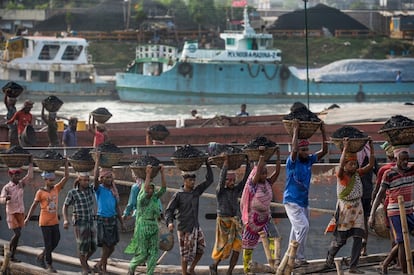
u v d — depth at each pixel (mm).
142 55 119438
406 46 165125
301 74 121938
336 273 23953
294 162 23516
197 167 23656
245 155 23688
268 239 23969
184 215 23656
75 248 31047
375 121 41375
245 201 23547
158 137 34812
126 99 116625
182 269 23859
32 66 116688
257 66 116938
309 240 30828
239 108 112938
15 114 36594
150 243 23953
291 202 23594
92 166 25000
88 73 119438
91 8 168750
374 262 25000
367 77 122812
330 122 41781
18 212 26484
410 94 124000
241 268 24766
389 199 23109
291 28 166000
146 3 169250
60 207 31234
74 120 37000
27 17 167750
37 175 31047
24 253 28250
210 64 115938
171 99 116062
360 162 26031
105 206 24891
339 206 23656
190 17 168500
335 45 162500
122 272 25469
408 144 22844
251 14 170500
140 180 24656
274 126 42562
